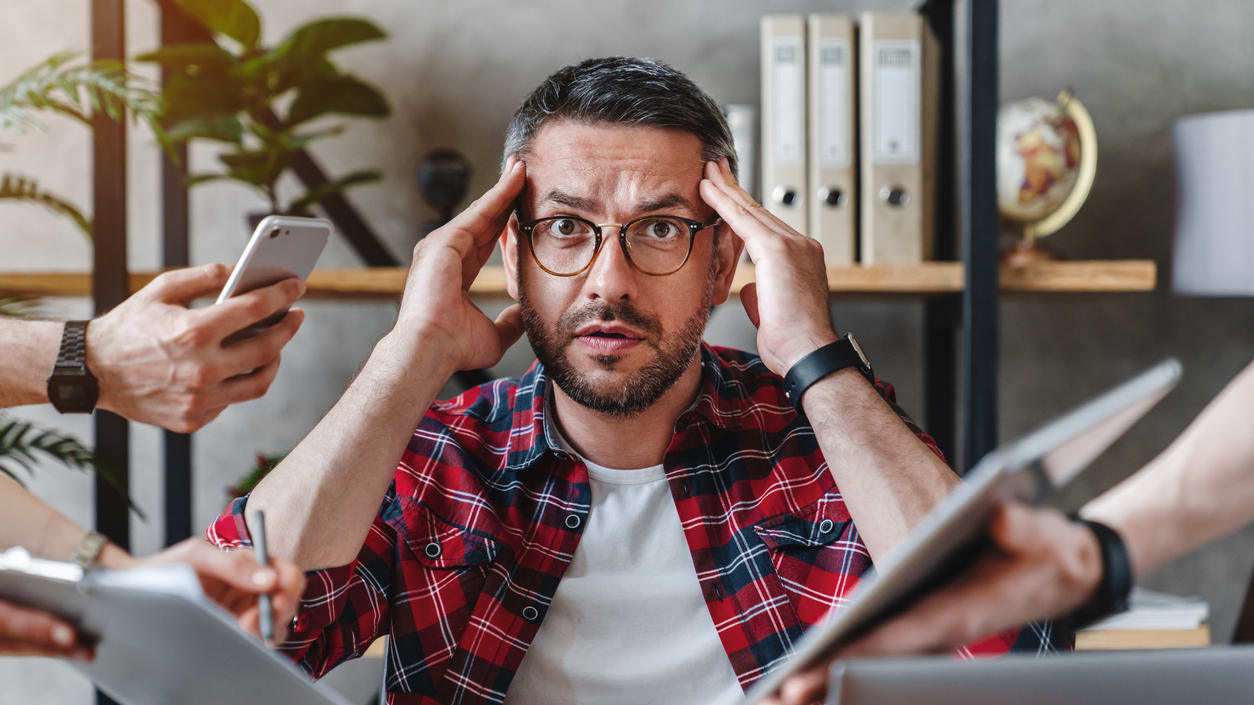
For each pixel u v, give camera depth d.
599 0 1.82
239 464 1.84
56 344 0.94
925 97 1.66
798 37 1.53
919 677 0.49
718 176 1.05
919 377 1.82
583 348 1.00
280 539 0.93
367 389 1.00
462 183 1.62
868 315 1.83
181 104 1.51
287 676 0.62
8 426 1.39
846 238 1.53
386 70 1.82
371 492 0.97
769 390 1.18
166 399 0.95
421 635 1.05
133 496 1.83
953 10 1.68
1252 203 1.47
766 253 1.04
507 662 1.02
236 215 1.81
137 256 1.82
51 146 1.83
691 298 1.02
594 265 1.00
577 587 1.05
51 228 1.83
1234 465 0.60
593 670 1.03
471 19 1.82
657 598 1.05
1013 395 1.83
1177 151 1.57
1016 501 0.49
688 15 1.82
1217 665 0.51
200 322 0.89
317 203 1.72
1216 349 1.81
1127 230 1.81
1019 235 1.63
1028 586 0.54
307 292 1.50
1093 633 1.43
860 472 0.95
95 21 1.41
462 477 1.10
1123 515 0.61
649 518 1.09
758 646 1.02
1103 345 1.82
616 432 1.09
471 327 1.06
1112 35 1.81
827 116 1.52
